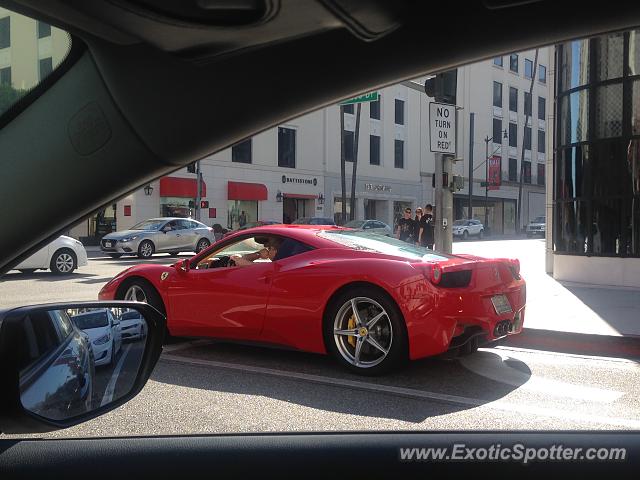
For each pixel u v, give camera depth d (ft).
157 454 5.95
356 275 17.70
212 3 5.33
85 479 5.74
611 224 41.42
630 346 22.27
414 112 156.15
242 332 19.90
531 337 24.00
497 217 194.18
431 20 5.46
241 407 14.83
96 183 6.52
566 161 44.04
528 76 193.36
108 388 5.52
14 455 5.90
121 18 5.53
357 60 5.93
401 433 6.12
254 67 6.05
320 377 17.89
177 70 6.12
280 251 19.84
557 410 14.85
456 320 17.04
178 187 111.55
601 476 5.49
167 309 21.43
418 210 54.90
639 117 39.91
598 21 5.41
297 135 131.64
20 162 6.51
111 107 6.27
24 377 4.84
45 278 49.83
